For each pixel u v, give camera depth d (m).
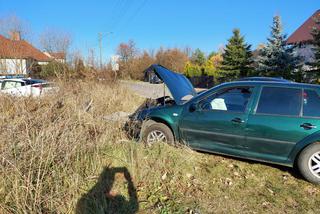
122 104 9.41
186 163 4.24
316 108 3.92
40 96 6.20
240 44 30.97
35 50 23.31
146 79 6.20
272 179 4.05
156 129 5.13
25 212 2.82
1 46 16.88
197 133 4.72
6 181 3.05
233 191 3.68
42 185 3.13
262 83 4.39
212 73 38.00
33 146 3.43
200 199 3.44
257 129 4.15
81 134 4.07
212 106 4.64
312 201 3.48
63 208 3.02
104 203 3.14
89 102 6.44
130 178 3.69
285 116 4.04
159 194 3.49
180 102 5.15
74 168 3.53
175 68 45.50
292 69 22.41
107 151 4.14
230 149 4.45
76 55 12.98
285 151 4.02
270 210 3.28
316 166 3.86
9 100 5.32
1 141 3.40
